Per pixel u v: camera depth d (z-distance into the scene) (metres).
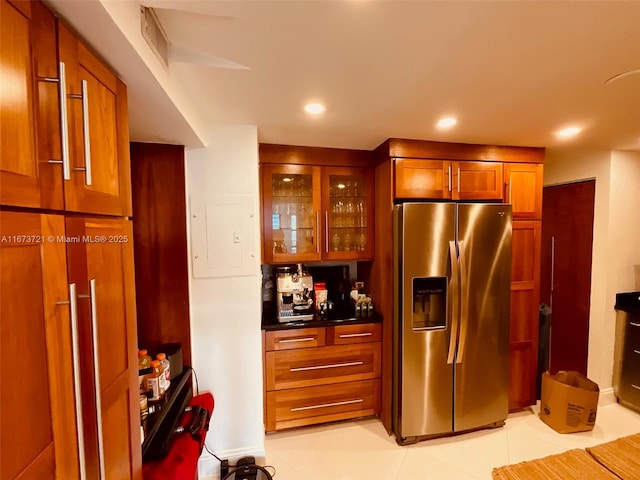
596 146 2.36
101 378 0.80
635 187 2.55
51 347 0.62
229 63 1.16
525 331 2.40
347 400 2.27
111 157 0.88
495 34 0.98
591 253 2.63
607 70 1.22
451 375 2.12
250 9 0.86
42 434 0.59
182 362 1.78
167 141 1.72
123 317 0.92
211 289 1.89
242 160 1.87
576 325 2.76
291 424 2.18
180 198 1.82
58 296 0.64
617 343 2.60
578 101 1.52
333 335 2.21
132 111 1.26
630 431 2.26
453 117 1.72
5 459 0.51
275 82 1.30
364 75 1.25
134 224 1.78
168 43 1.05
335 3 0.83
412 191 2.13
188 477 1.30
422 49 1.06
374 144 2.26
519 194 2.32
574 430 2.23
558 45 1.04
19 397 0.54
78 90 0.72
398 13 0.87
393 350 2.15
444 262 2.06
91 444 0.72
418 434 2.11
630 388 2.51
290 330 2.15
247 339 1.94
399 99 1.48
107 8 0.67
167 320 1.84
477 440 2.18
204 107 1.57
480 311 2.14
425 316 2.26
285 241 2.36
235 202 1.88
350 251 2.39
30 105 0.58
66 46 0.67
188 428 1.53
